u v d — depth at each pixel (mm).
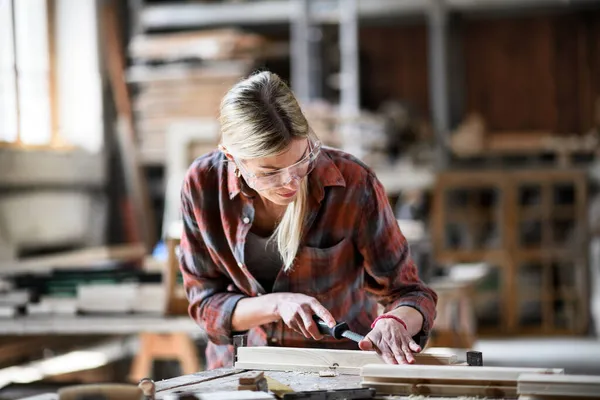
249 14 10492
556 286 9656
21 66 7797
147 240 8695
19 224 7344
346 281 2742
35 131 7973
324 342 2729
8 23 7422
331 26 12125
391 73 14445
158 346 5105
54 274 4598
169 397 2059
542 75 14203
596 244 10234
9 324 4422
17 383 4383
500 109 14305
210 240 2732
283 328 2744
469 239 9594
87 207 8375
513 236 8773
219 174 2693
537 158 12289
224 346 2803
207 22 10492
